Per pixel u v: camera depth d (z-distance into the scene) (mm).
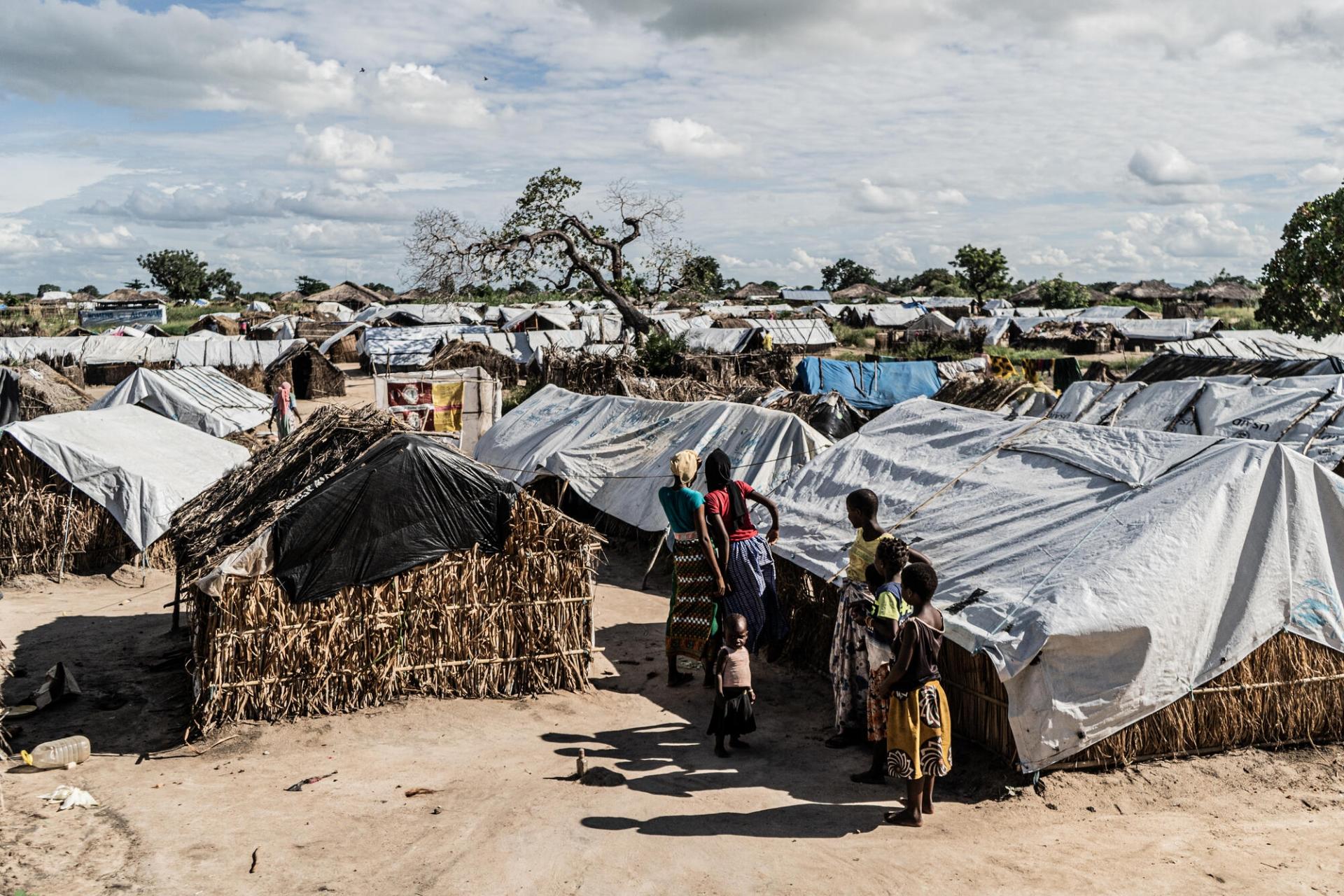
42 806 6465
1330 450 11383
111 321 90750
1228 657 7008
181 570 10914
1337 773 6918
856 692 7648
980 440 9930
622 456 15461
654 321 44719
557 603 8883
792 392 20359
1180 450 7977
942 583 7820
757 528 10586
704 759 7434
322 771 7145
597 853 5789
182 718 8359
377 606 8352
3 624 11391
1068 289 113562
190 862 5664
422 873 5559
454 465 8516
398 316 78812
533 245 39875
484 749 7594
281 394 25094
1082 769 6836
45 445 13484
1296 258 39688
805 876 5516
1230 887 5402
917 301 107188
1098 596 6785
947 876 5523
